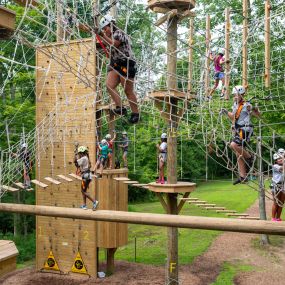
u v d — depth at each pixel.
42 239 14.90
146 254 16.61
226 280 13.19
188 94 9.67
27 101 17.70
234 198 26.89
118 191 14.20
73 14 5.81
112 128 15.09
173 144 12.73
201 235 18.94
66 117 14.28
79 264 14.20
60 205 14.42
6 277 14.42
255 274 13.66
